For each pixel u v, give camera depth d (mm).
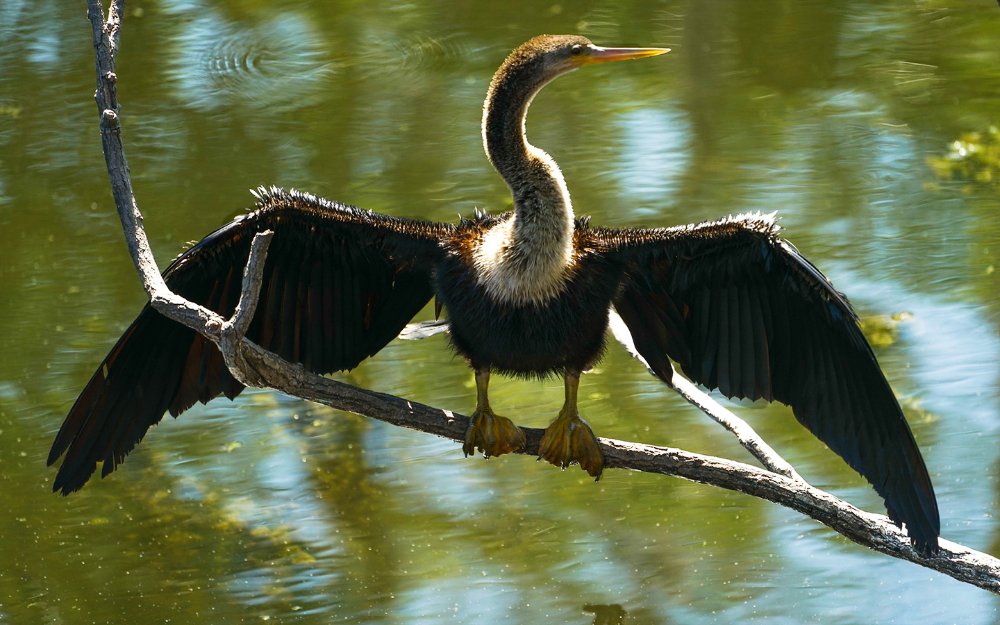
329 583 11242
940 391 13109
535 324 8297
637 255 8469
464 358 8656
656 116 18781
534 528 11820
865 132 18172
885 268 15211
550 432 8469
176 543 11797
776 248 8148
